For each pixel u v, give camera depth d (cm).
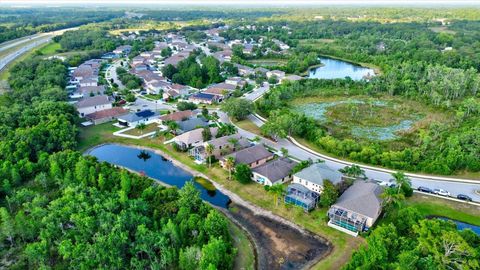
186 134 11981
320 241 7394
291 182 9575
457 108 15912
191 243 6819
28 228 7012
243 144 11444
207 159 10781
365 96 18400
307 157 11131
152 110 15825
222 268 6281
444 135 12369
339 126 14125
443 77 18938
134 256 6494
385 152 10750
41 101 14500
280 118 12800
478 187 9394
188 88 19138
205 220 7069
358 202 7712
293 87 18712
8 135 10781
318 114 15662
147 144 12281
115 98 17438
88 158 10088
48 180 9081
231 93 18288
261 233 7675
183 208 7375
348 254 6969
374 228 7494
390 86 18562
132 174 9538
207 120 14150
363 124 14350
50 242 6744
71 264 6253
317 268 6662
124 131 13412
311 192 8400
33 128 11000
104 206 7431
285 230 7756
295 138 12675
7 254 6731
